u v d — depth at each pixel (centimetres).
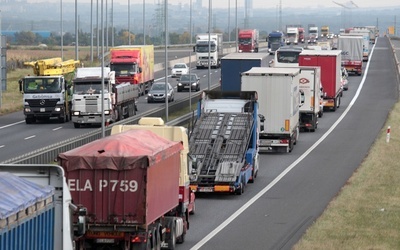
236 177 8331
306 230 6575
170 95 19112
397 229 6594
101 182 5275
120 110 15275
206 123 9206
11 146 11875
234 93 9581
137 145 5519
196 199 8219
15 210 3734
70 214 4488
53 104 15300
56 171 4444
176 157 6059
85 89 14462
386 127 14262
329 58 16600
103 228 5281
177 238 6222
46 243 4181
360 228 6612
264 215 7369
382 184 8825
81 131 13925
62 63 16512
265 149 11400
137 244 5322
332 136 13262
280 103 11281
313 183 9088
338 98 17550
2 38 18550
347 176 9525
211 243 6228
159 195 5591
